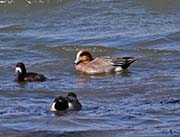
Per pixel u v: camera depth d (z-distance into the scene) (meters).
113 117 18.38
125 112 18.92
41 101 20.56
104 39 30.31
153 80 23.22
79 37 30.86
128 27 32.66
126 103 20.17
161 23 33.38
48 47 28.56
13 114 18.80
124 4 36.78
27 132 17.06
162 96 21.03
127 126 17.53
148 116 18.47
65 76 24.66
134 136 16.64
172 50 27.81
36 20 35.22
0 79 24.03
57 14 35.84
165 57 26.89
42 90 22.16
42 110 19.27
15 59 27.19
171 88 21.95
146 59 26.73
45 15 35.94
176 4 36.50
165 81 22.98
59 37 30.98
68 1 37.41
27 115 18.66
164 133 16.84
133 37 30.36
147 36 30.38
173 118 18.27
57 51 28.22
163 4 36.59
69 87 22.62
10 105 20.02
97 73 25.06
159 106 19.62
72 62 26.56
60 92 21.88
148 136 16.61
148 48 28.45
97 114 18.69
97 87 22.50
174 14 35.22
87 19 34.66
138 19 34.22
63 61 26.70
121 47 28.95
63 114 18.75
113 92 21.73
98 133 16.94
